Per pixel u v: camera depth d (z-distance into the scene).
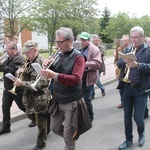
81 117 3.20
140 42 3.62
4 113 4.69
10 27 24.08
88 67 4.77
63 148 4.13
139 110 3.80
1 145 4.28
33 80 3.63
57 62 3.15
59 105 3.25
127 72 3.70
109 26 41.81
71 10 22.38
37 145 4.05
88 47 4.92
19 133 4.79
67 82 2.95
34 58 3.65
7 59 4.40
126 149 4.02
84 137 4.58
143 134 4.14
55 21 22.09
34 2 22.34
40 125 3.92
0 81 9.98
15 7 23.52
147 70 3.47
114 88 9.20
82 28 23.16
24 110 4.56
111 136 4.63
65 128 3.21
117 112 6.10
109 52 30.45
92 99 7.47
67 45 3.07
